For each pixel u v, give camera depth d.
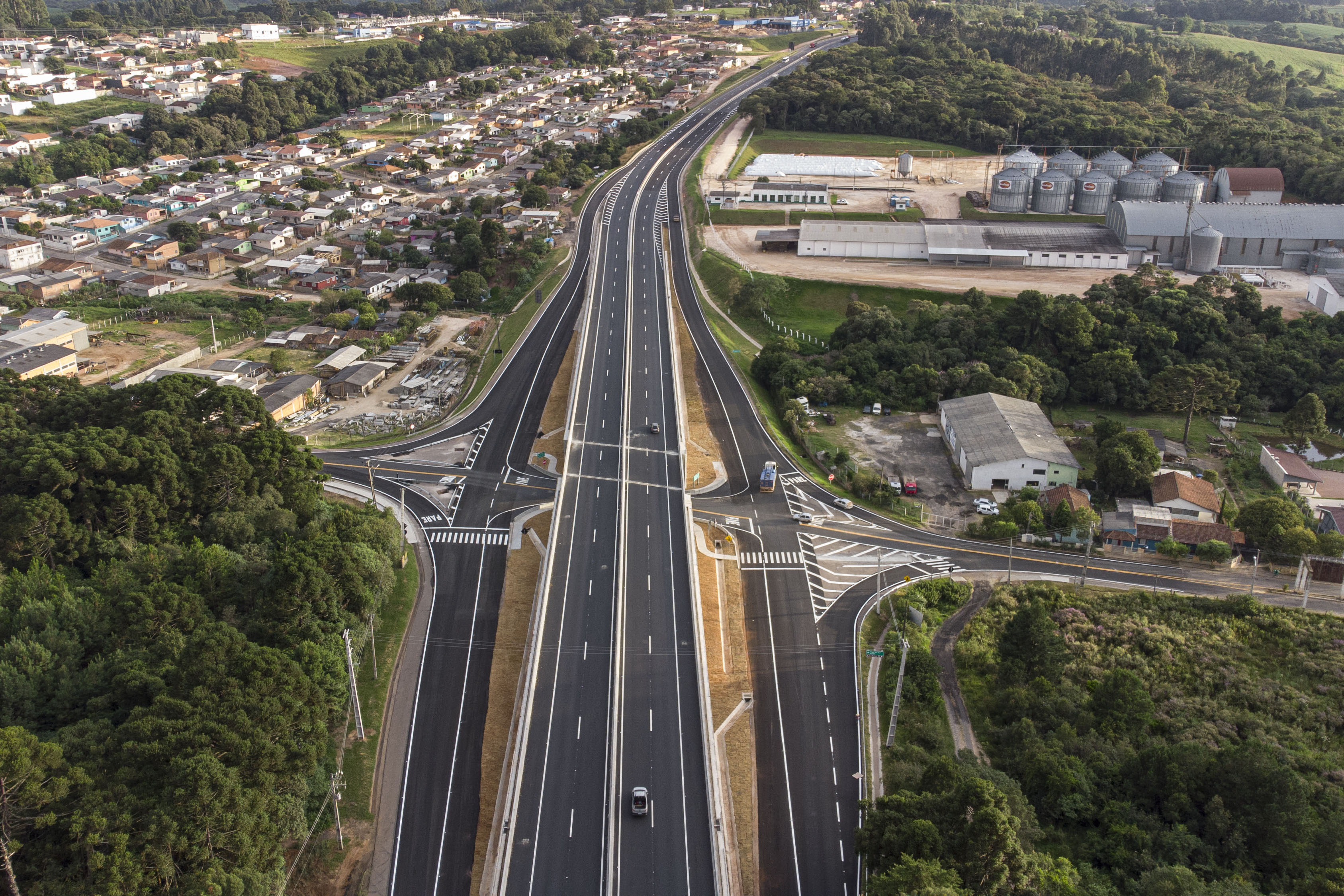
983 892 80.56
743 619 134.62
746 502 164.38
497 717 115.94
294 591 112.69
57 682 97.62
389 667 124.19
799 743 112.31
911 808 89.44
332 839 98.62
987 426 178.12
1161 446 180.00
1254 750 98.25
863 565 148.12
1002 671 121.44
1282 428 183.88
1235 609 134.00
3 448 140.75
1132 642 129.00
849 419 195.88
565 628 127.00
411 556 148.50
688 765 105.38
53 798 76.06
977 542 155.38
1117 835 94.50
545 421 190.38
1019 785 102.75
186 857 79.06
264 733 89.81
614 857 93.31
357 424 193.62
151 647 104.19
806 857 97.75
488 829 101.00
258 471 149.75
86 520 134.88
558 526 150.25
